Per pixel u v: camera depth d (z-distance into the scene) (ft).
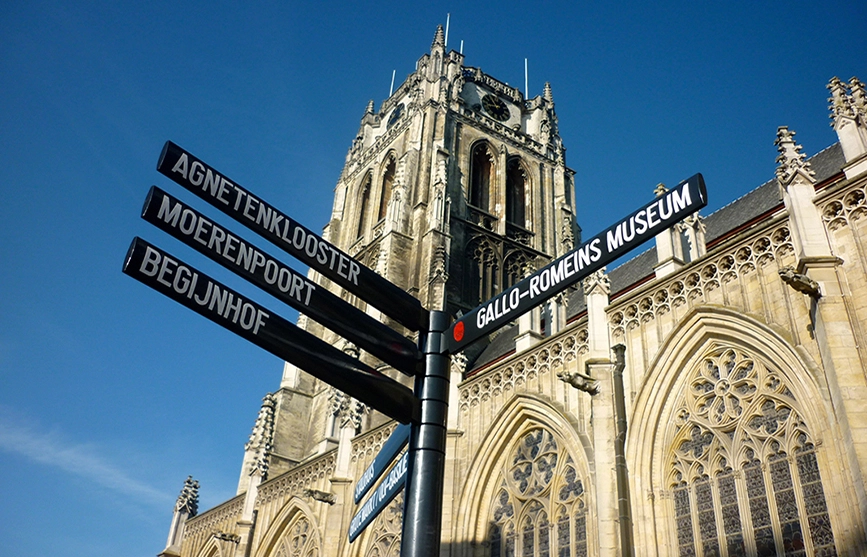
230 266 41.24
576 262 43.01
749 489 97.40
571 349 133.08
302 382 240.12
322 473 184.34
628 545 100.27
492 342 214.69
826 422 89.45
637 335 119.85
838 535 84.12
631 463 109.50
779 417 96.73
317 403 234.17
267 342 40.81
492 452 139.33
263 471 209.15
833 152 152.66
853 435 79.15
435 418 44.47
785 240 103.50
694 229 129.70
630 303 122.93
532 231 274.57
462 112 288.71
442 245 237.45
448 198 252.21
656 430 110.73
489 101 306.96
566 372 116.26
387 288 47.96
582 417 124.88
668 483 106.93
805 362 93.56
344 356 43.55
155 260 38.01
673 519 104.53
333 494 169.27
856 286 89.81
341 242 300.20
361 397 43.01
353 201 305.32
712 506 100.68
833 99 113.29
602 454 111.04
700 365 109.60
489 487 138.31
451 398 152.56
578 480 121.49
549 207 286.05
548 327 155.12
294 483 193.06
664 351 113.39
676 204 38.88
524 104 319.88
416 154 266.77
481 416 145.69
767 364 100.27
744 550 94.94
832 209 96.94
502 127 295.89
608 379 117.19
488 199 277.85
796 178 101.04
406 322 47.60
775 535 92.22
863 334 86.02
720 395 105.29
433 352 47.21
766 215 124.47
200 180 41.91
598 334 123.95
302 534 182.91
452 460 143.95
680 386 110.83
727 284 109.81
